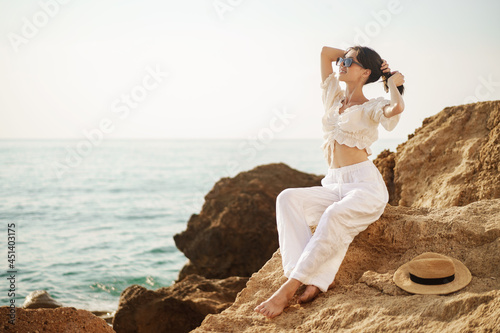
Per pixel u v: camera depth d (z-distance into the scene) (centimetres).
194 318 840
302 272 416
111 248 2127
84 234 2470
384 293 402
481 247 419
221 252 1334
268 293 448
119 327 854
